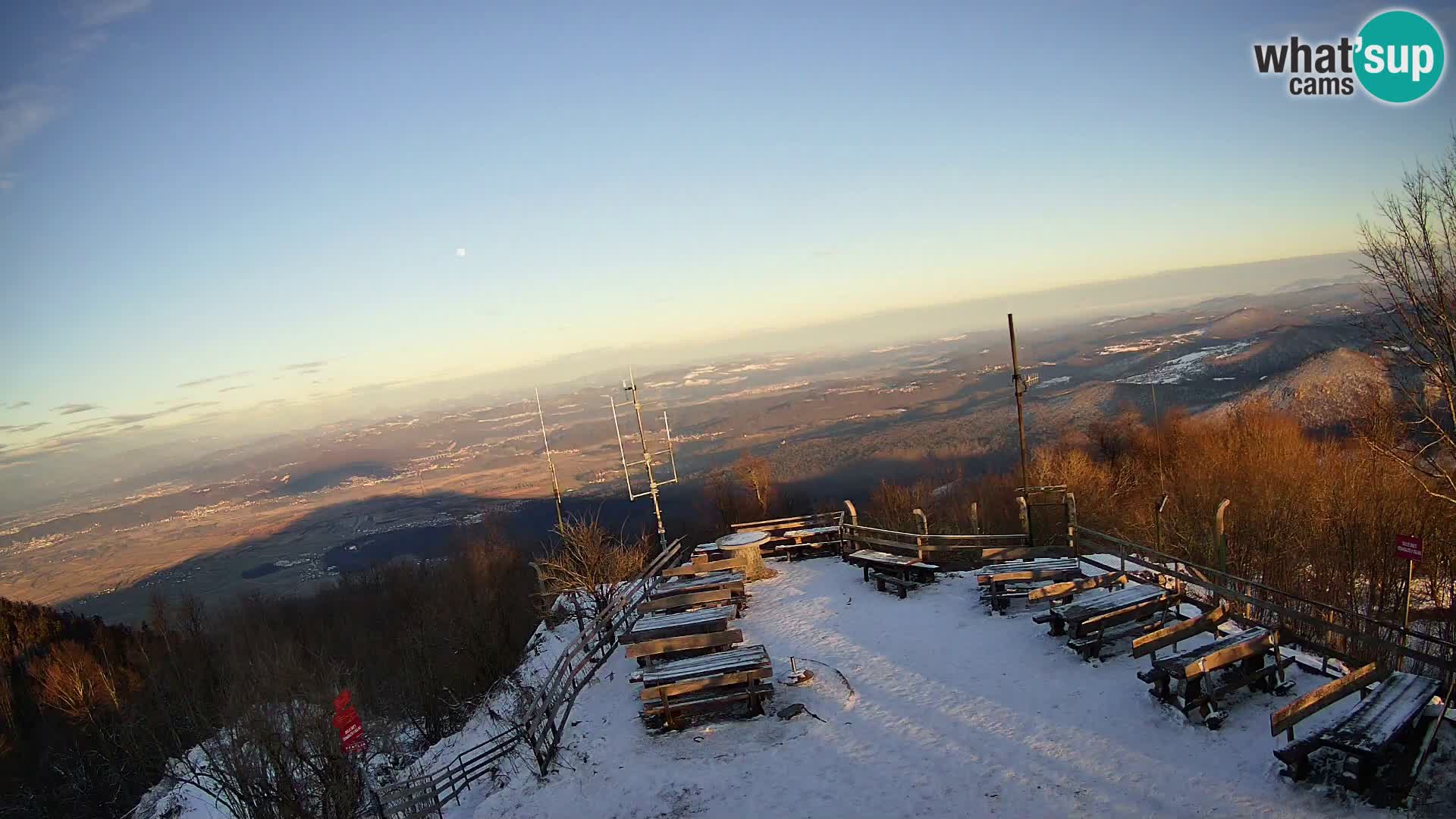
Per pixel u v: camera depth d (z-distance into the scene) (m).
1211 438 41.53
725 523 43.62
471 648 33.59
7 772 33.69
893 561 18.06
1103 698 11.39
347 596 56.31
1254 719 10.09
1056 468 40.75
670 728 12.52
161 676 28.98
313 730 13.27
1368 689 9.90
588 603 26.47
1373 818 7.77
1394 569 22.16
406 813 12.85
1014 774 9.82
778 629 16.78
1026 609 15.77
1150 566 14.57
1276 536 26.84
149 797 26.55
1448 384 16.39
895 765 10.53
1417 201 16.34
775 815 9.84
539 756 12.08
